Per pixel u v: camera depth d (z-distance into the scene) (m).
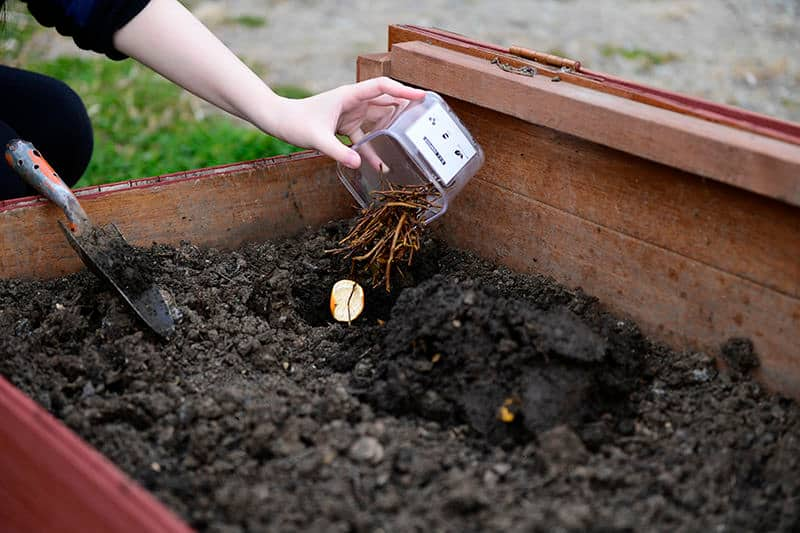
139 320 2.00
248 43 6.25
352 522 1.40
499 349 1.70
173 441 1.64
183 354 1.94
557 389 1.67
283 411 1.67
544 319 1.72
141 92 4.96
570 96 1.94
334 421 1.66
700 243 1.85
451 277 2.25
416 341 1.78
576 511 1.42
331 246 2.37
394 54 2.35
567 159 2.09
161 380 1.84
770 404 1.75
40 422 1.40
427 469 1.53
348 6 7.29
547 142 2.12
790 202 1.58
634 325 2.02
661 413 1.75
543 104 2.00
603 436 1.64
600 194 2.04
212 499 1.47
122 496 1.24
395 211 2.13
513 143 2.21
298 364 1.96
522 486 1.51
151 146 4.21
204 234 2.39
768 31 7.09
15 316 2.02
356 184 2.24
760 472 1.59
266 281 2.20
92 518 1.30
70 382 1.82
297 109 2.06
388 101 2.15
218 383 1.85
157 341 1.98
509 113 2.09
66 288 2.15
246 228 2.44
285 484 1.50
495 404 1.67
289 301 2.16
